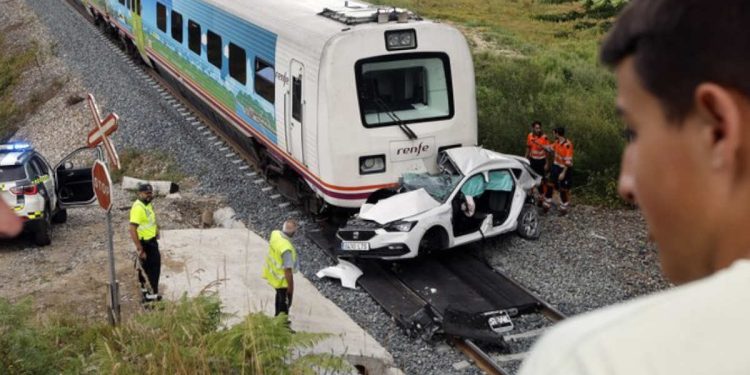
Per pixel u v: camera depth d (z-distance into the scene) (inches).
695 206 34.3
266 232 597.0
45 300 488.4
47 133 1024.9
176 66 857.5
